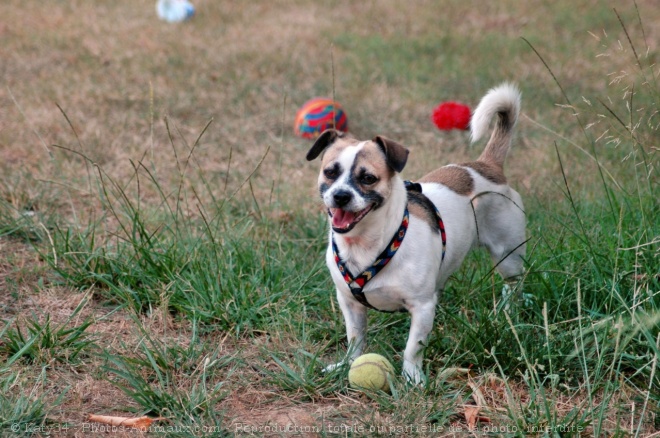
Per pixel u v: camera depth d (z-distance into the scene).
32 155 11.34
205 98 14.37
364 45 18.22
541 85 15.71
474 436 5.64
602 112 13.72
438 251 6.50
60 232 8.42
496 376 6.30
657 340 5.97
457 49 18.25
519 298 7.38
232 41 18.12
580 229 8.20
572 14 21.39
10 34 17.47
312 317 7.73
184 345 7.09
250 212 9.91
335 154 6.27
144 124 13.04
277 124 13.46
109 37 17.77
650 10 21.31
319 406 6.15
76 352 6.63
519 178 11.30
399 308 6.59
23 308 7.58
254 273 8.16
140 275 7.97
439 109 13.56
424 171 11.30
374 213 6.09
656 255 6.91
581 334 6.19
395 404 5.94
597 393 6.24
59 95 14.00
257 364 6.78
